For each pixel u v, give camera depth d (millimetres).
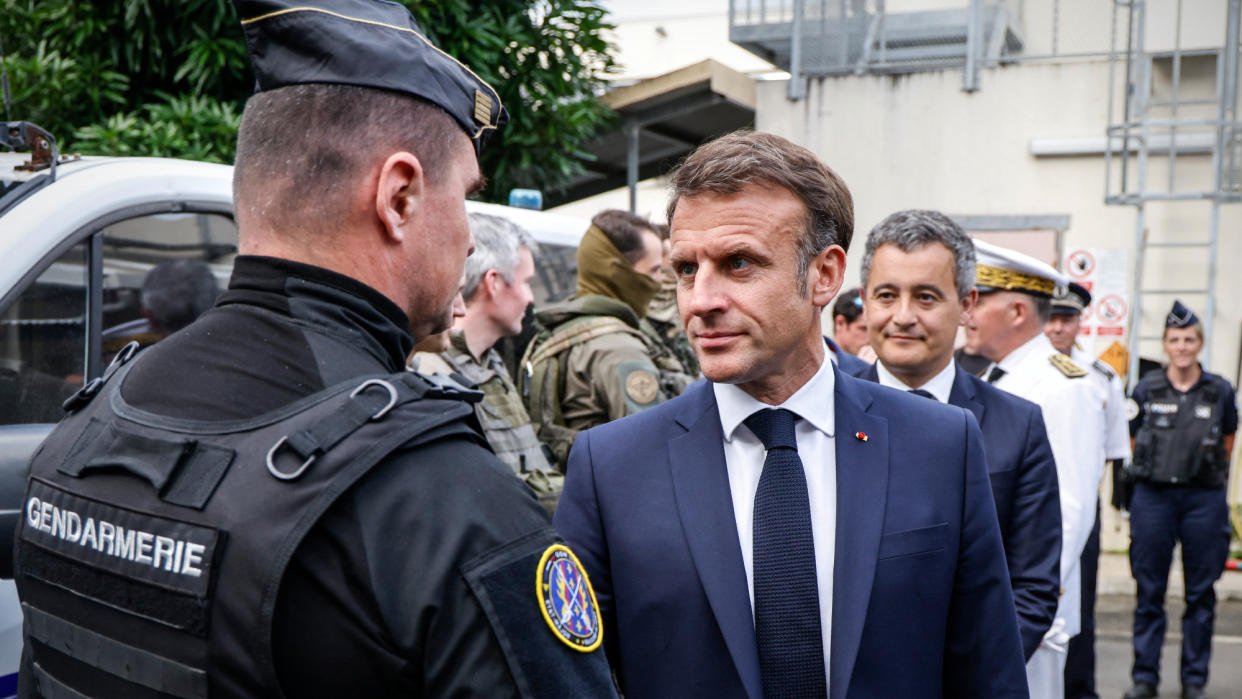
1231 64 7535
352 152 1055
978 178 8055
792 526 1454
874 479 1484
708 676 1419
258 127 1075
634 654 1463
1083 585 4234
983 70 8016
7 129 2398
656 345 4152
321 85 1057
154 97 6977
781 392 1500
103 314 2438
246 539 916
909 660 1436
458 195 1139
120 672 968
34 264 2270
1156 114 7906
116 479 1007
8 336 2246
